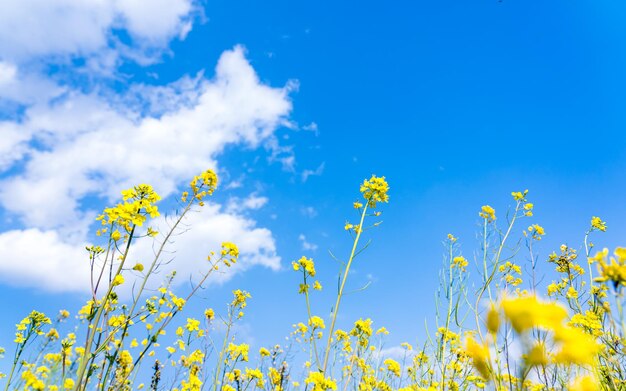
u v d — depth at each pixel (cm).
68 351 456
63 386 407
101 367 437
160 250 465
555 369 245
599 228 528
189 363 607
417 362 561
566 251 558
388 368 593
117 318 470
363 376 582
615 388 306
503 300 79
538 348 72
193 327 611
